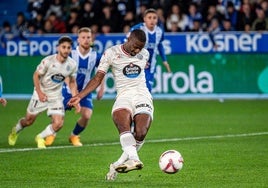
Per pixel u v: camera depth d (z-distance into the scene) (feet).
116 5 183.01
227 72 169.48
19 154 96.63
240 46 168.86
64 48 101.30
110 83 173.78
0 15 212.23
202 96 170.60
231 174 80.33
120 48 78.02
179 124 130.52
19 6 213.87
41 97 101.04
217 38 168.96
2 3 214.48
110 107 158.71
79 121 105.70
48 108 103.86
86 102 105.81
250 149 99.76
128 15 179.01
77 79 111.34
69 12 192.03
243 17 176.24
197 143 106.52
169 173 73.26
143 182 75.51
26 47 176.55
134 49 77.15
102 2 183.32
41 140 103.86
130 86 78.02
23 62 177.06
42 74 102.17
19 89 177.99
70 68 102.53
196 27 176.45
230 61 169.27
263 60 168.66
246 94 169.78
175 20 176.86
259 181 75.82
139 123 75.15
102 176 79.71
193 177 78.54
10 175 80.59
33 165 87.45
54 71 101.81
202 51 169.48
